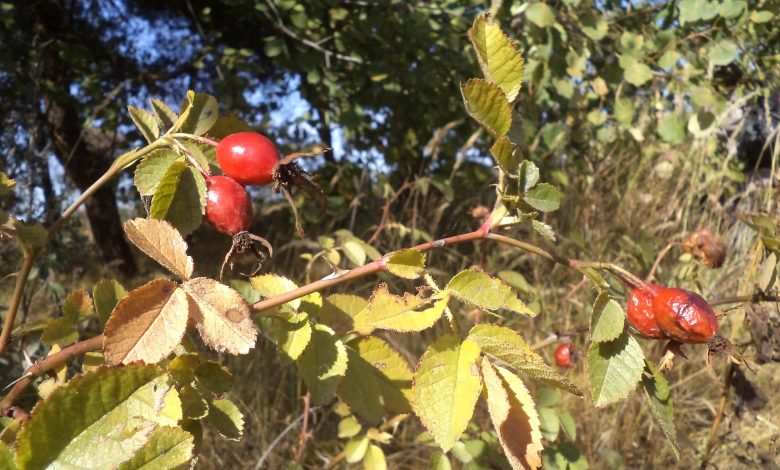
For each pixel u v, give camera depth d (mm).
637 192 758
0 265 540
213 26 1089
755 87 721
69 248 674
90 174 995
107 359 131
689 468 503
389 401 188
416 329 149
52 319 195
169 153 184
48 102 929
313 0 730
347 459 354
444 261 733
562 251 667
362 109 875
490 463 343
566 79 678
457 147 869
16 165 599
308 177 198
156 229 146
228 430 161
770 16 590
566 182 716
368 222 803
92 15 1030
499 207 179
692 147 752
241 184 191
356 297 197
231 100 852
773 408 515
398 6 779
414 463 523
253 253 186
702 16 553
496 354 148
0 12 833
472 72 838
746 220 295
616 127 771
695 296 191
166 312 138
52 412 101
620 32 723
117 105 941
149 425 105
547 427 339
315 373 176
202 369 160
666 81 667
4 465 99
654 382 190
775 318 290
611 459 455
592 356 181
